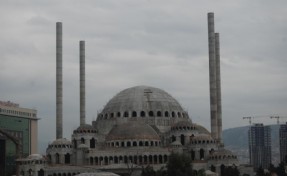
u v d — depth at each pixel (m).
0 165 184.12
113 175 178.00
